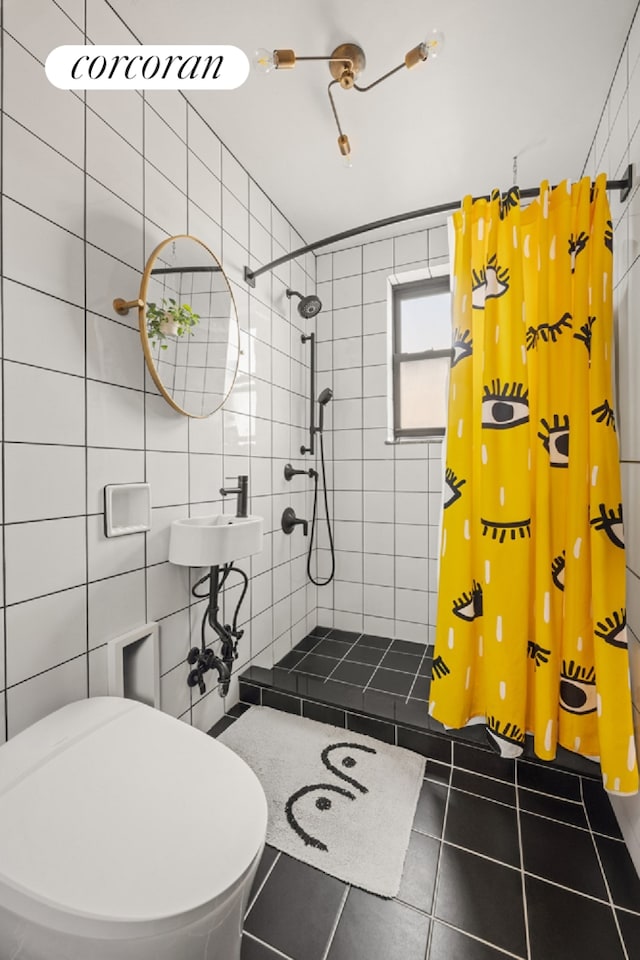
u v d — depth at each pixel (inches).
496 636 50.9
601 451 45.8
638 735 44.8
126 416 46.0
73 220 39.9
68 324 39.5
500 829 45.7
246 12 44.5
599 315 46.3
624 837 44.4
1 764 30.1
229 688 63.1
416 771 53.3
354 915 36.9
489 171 68.6
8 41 34.4
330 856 42.1
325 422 93.0
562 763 50.4
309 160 66.0
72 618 40.1
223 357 60.0
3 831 25.0
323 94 53.9
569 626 49.3
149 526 49.1
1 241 33.8
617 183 46.6
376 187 72.6
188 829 26.5
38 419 36.8
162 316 49.2
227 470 63.5
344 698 63.7
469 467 54.1
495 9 43.9
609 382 46.4
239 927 27.6
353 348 90.7
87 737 33.5
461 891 39.0
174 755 32.7
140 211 47.5
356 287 90.3
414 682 68.9
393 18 45.2
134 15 44.3
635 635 45.1
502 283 51.8
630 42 45.7
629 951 34.0
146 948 21.9
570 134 60.5
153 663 49.1
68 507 39.6
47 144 37.4
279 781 51.4
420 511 85.6
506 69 50.5
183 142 54.1
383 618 89.2
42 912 21.6
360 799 48.9
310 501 91.7
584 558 47.7
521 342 50.5
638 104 43.9
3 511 34.2
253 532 53.2
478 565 54.9
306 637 88.9
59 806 27.1
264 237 73.5
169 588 52.6
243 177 67.4
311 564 93.2
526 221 52.7
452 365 55.2
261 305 72.8
